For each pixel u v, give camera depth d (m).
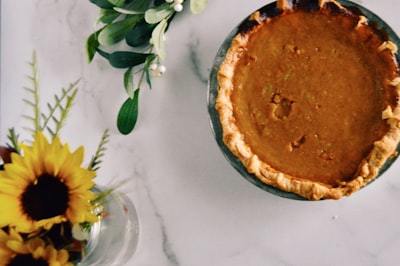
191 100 0.95
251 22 0.88
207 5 0.95
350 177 0.85
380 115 0.86
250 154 0.87
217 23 0.94
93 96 0.97
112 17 0.91
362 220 0.90
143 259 0.95
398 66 0.85
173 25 0.96
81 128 0.97
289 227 0.91
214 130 0.88
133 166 0.95
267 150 0.88
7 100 0.99
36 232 0.68
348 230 0.90
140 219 0.95
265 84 0.89
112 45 0.92
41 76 0.98
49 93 0.98
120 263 0.93
